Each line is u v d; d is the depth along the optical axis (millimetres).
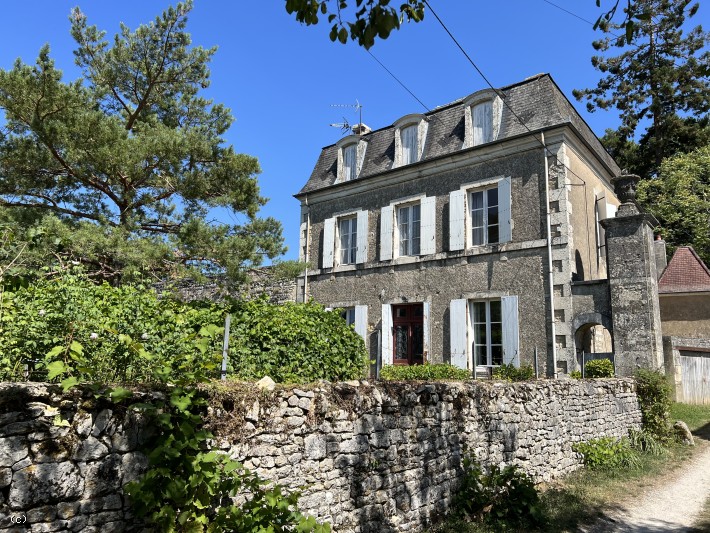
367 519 4699
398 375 11961
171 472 3227
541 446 7570
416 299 14773
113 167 9883
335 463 4504
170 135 10344
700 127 23750
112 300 5090
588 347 12578
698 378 14367
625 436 10039
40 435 2859
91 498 3008
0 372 3975
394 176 15891
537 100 13422
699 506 6773
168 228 12016
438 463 5660
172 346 4625
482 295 13422
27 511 2768
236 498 3703
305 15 3889
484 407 6539
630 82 25797
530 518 5824
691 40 24219
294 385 4461
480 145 13797
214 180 11391
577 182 13305
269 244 10977
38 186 10562
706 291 16312
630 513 6414
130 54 12281
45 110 9422
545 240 12539
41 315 4367
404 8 4238
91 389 3086
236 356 5918
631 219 11195
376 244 16172
